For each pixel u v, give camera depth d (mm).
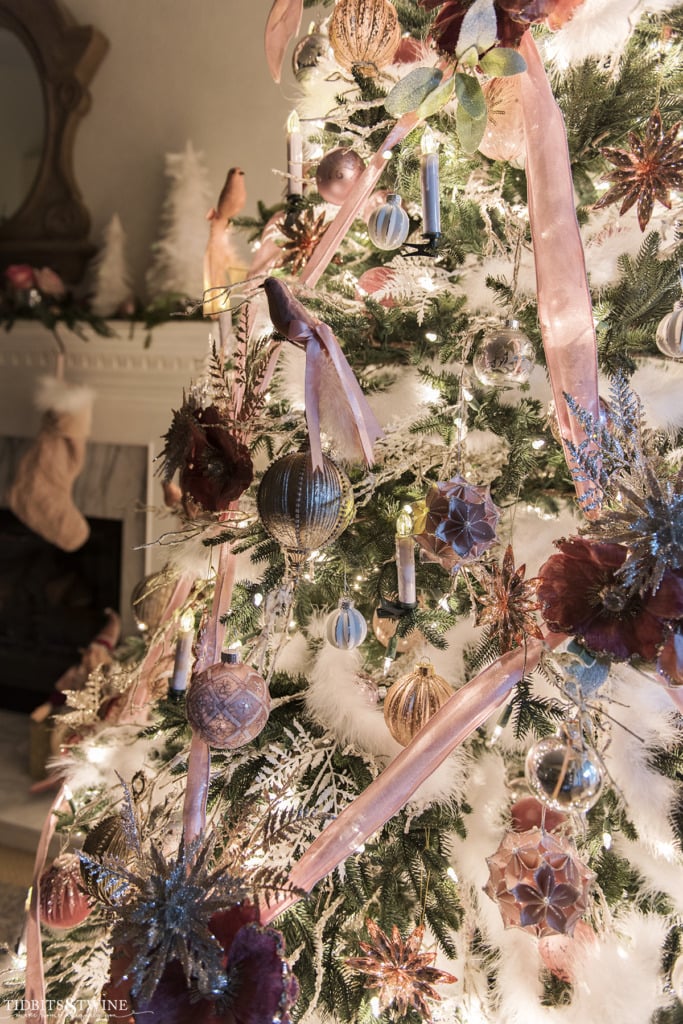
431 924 1106
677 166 1018
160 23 2504
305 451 1035
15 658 3061
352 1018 1113
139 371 2527
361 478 1180
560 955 1084
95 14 2592
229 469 972
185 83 2510
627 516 861
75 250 2664
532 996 1115
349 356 1258
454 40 978
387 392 1222
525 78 1015
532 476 1206
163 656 1396
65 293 2600
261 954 892
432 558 999
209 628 1070
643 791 1080
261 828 986
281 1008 881
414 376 1200
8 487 2855
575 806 919
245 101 2438
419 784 977
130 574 2682
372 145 1226
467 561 979
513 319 1076
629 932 1132
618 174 1050
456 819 1158
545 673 977
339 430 932
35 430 2768
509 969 1134
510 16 970
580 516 1166
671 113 1123
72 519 2547
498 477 1109
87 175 2709
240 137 2465
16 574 3062
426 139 1050
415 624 1079
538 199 1001
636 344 1124
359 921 1180
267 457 1230
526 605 959
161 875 903
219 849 1101
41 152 2824
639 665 928
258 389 1040
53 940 1314
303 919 1141
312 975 1108
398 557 1052
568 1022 1092
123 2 2539
